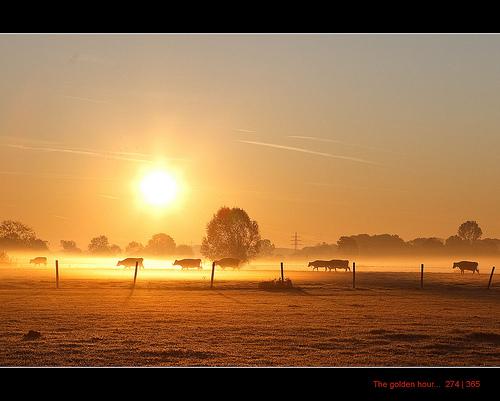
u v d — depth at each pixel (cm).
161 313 2744
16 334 2052
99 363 1600
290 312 2836
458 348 1845
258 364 1612
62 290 4291
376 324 2389
